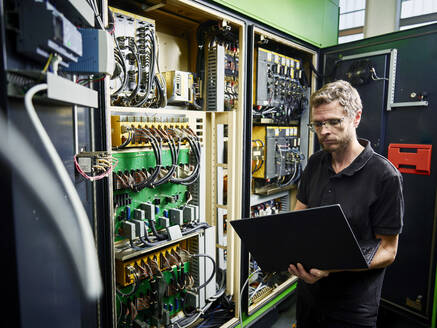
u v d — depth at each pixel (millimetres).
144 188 1572
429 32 2045
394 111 2246
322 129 1141
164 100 1711
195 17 1869
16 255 494
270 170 2410
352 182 1192
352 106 1117
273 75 2363
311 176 1409
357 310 1184
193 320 1811
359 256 899
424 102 2059
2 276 498
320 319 1308
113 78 1503
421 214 2113
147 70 1645
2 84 486
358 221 1161
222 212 2125
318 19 2564
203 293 1843
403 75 2191
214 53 1924
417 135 2139
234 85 2191
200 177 1818
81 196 969
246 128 2002
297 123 2826
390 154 2256
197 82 1979
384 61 2232
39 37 535
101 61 766
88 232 542
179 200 1765
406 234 2189
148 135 1475
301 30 2352
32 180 553
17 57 548
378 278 1205
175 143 1661
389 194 1113
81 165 948
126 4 1701
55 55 606
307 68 2779
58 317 654
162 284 1584
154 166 1595
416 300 2135
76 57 714
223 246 2072
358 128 2420
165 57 1982
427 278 2082
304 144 2809
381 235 1157
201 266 1824
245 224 1028
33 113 468
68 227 686
